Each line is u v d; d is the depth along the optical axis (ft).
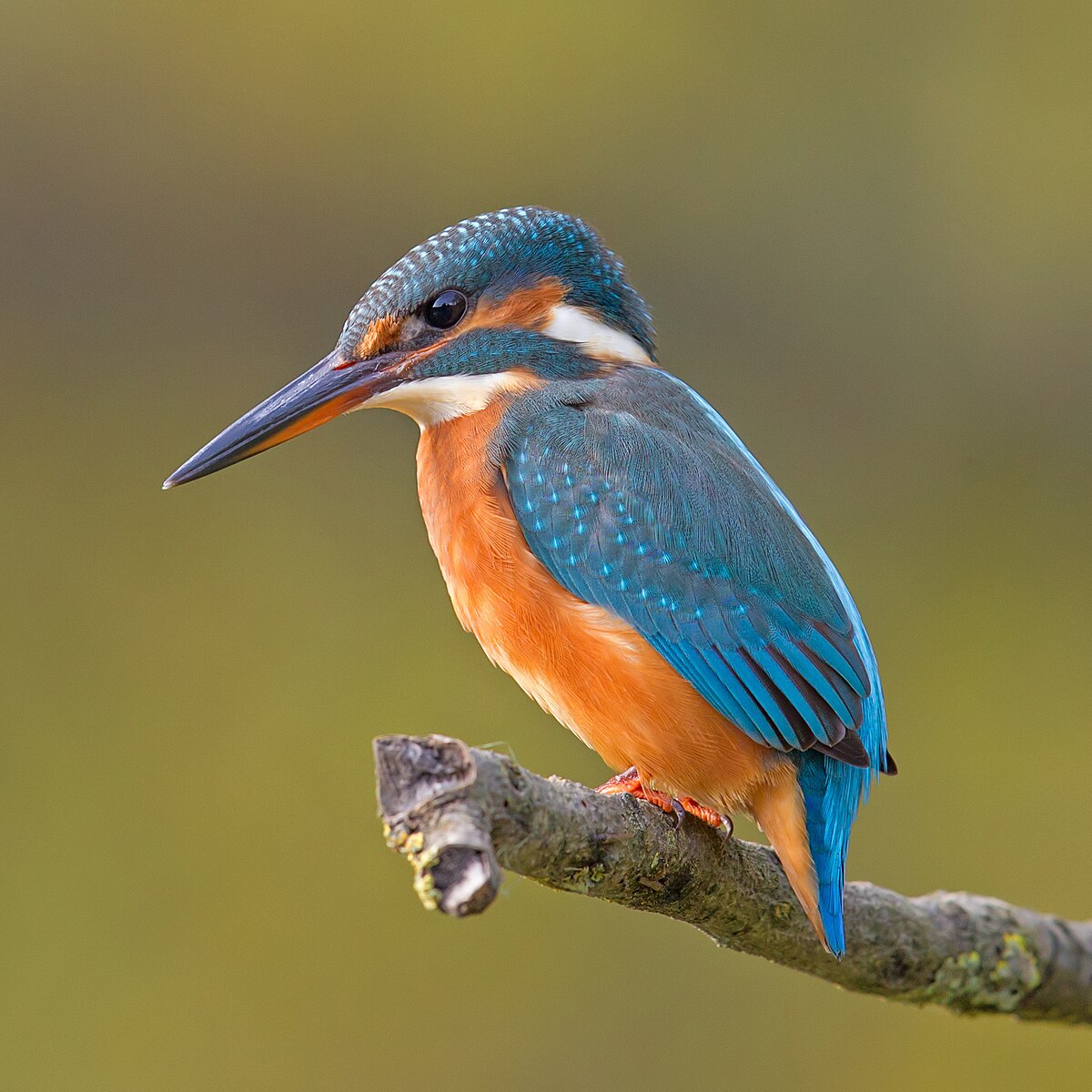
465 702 41.22
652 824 20.10
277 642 42.04
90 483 45.32
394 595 43.14
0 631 41.96
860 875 39.91
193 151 49.78
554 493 23.27
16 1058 35.94
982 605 44.88
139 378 48.06
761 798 22.52
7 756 39.75
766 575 22.77
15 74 49.11
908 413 48.57
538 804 17.88
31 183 48.93
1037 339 48.73
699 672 22.50
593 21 51.19
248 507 44.65
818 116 50.37
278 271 49.65
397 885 38.19
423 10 51.13
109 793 39.37
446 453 24.54
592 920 37.29
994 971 24.52
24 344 47.88
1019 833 40.42
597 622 22.79
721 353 49.42
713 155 50.47
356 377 25.26
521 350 25.16
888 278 49.32
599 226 50.24
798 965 23.15
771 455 48.42
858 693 22.40
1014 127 49.75
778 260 49.93
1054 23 50.01
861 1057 36.17
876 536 46.91
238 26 50.08
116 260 48.96
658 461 23.39
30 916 37.63
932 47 50.37
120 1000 36.73
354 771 39.91
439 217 50.31
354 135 50.62
